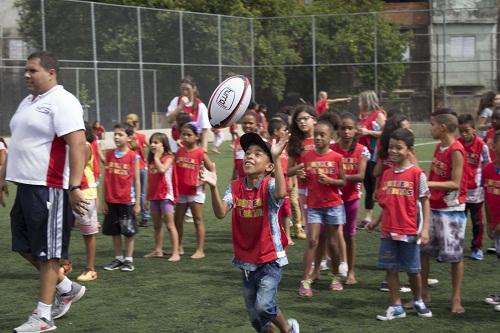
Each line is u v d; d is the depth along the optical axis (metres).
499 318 7.32
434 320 7.27
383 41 32.19
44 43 24.86
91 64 26.31
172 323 7.20
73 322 7.24
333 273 8.48
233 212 6.18
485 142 10.78
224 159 24.20
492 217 7.98
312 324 7.13
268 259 6.01
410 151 7.34
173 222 10.20
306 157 8.41
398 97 32.50
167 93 29.36
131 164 9.53
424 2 43.28
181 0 35.22
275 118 9.73
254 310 6.09
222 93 9.29
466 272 9.32
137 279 9.07
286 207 10.87
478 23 37.25
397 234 7.22
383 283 8.47
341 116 8.87
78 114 6.90
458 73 33.41
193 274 9.33
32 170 6.82
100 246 11.29
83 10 26.00
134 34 27.98
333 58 32.66
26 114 6.91
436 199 7.60
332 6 40.94
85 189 8.91
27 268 9.78
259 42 33.12
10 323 7.27
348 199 8.65
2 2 24.12
